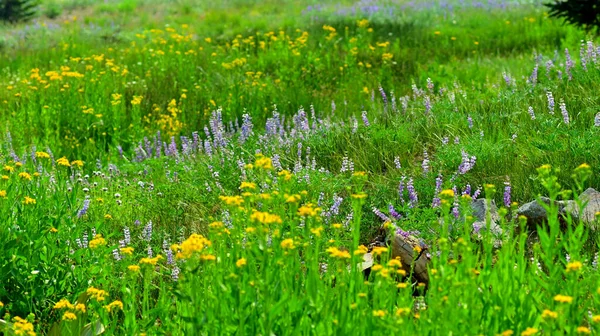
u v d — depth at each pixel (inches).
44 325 201.3
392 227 172.4
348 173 317.1
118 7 1382.9
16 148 411.8
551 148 279.9
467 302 141.5
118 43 891.4
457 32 760.3
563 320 134.8
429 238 219.9
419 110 371.9
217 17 1053.8
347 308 145.6
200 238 153.4
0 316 199.2
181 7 1304.1
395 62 600.4
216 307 149.8
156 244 256.5
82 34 977.5
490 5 967.6
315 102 495.5
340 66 593.6
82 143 447.8
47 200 232.4
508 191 244.7
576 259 154.1
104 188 313.7
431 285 151.7
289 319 144.7
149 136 457.1
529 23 757.9
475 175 285.4
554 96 356.8
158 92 546.3
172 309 187.8
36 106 477.4
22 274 203.9
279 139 355.6
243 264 147.3
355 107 462.3
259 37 831.1
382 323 139.3
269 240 184.7
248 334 144.2
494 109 356.5
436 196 250.1
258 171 299.6
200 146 388.2
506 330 142.6
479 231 226.8
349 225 247.6
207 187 302.0
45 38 941.2
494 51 683.4
